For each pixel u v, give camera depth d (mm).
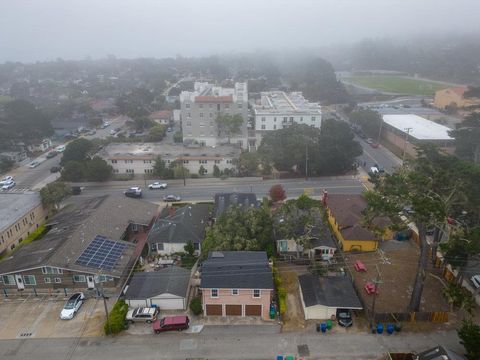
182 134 90188
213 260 36469
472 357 27094
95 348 30734
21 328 33062
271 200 56906
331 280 36438
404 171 38875
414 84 183750
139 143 85000
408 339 31156
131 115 115812
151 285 35938
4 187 66125
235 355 29859
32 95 176625
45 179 71312
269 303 33688
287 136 72250
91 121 112375
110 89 186000
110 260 39906
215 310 34188
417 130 81750
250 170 68312
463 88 119812
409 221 32375
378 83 190875
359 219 45562
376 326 32125
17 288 38156
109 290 37875
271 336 31750
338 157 66188
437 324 32750
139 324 33344
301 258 42344
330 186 64000
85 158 72000
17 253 41781
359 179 67188
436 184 34812
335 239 47406
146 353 30156
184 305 35031
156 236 44469
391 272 40125
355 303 33438
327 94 143875
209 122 85812
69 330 32781
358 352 29891
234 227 41188
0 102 144875
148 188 65438
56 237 43406
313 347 30469
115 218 48000
